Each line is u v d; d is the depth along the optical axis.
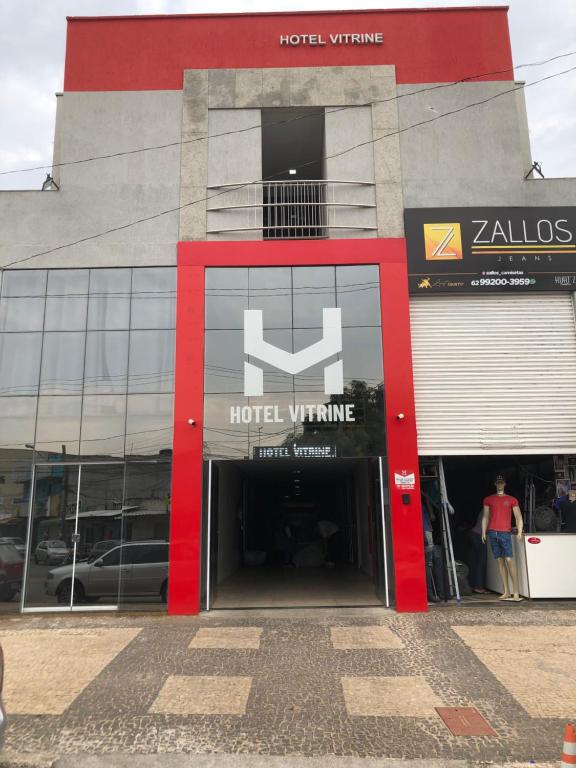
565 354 10.42
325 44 11.20
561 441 10.14
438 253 10.50
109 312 10.46
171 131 10.97
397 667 6.57
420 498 9.73
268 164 13.76
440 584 9.85
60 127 12.08
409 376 10.08
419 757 4.56
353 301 10.36
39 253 10.65
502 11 11.33
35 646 7.54
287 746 4.75
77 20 11.32
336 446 9.91
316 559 15.72
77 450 10.03
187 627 8.47
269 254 10.49
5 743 4.82
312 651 7.19
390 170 10.80
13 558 9.76
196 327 10.27
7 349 10.40
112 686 6.05
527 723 5.11
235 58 11.18
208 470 9.87
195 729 5.05
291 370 10.16
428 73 11.13
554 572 9.74
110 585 9.60
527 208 10.70
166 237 10.62
